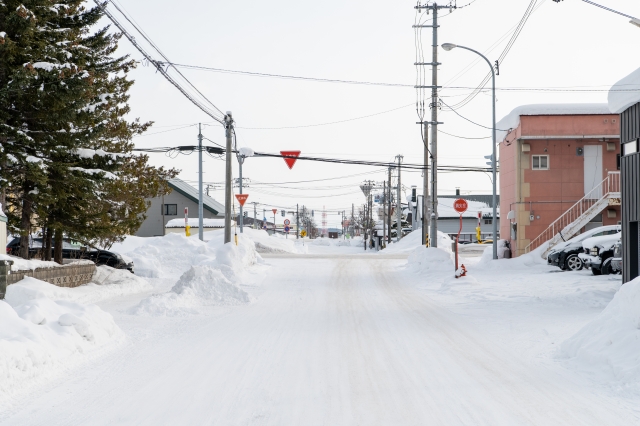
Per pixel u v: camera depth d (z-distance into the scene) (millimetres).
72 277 19578
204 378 7816
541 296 17125
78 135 17234
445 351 9766
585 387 7387
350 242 103875
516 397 6906
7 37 15102
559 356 9266
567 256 26031
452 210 88312
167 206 65625
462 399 6824
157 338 11000
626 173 18250
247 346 10172
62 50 16797
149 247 29859
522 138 30750
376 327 12406
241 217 51719
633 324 8734
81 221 19750
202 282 17219
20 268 16359
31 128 17453
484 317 13812
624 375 7617
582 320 12703
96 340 9930
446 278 22172
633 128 17734
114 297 18766
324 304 16609
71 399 6766
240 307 15984
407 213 102688
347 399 6805
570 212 30766
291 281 23562
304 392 7109
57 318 10000
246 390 7195
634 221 17812
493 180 28672
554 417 6105
